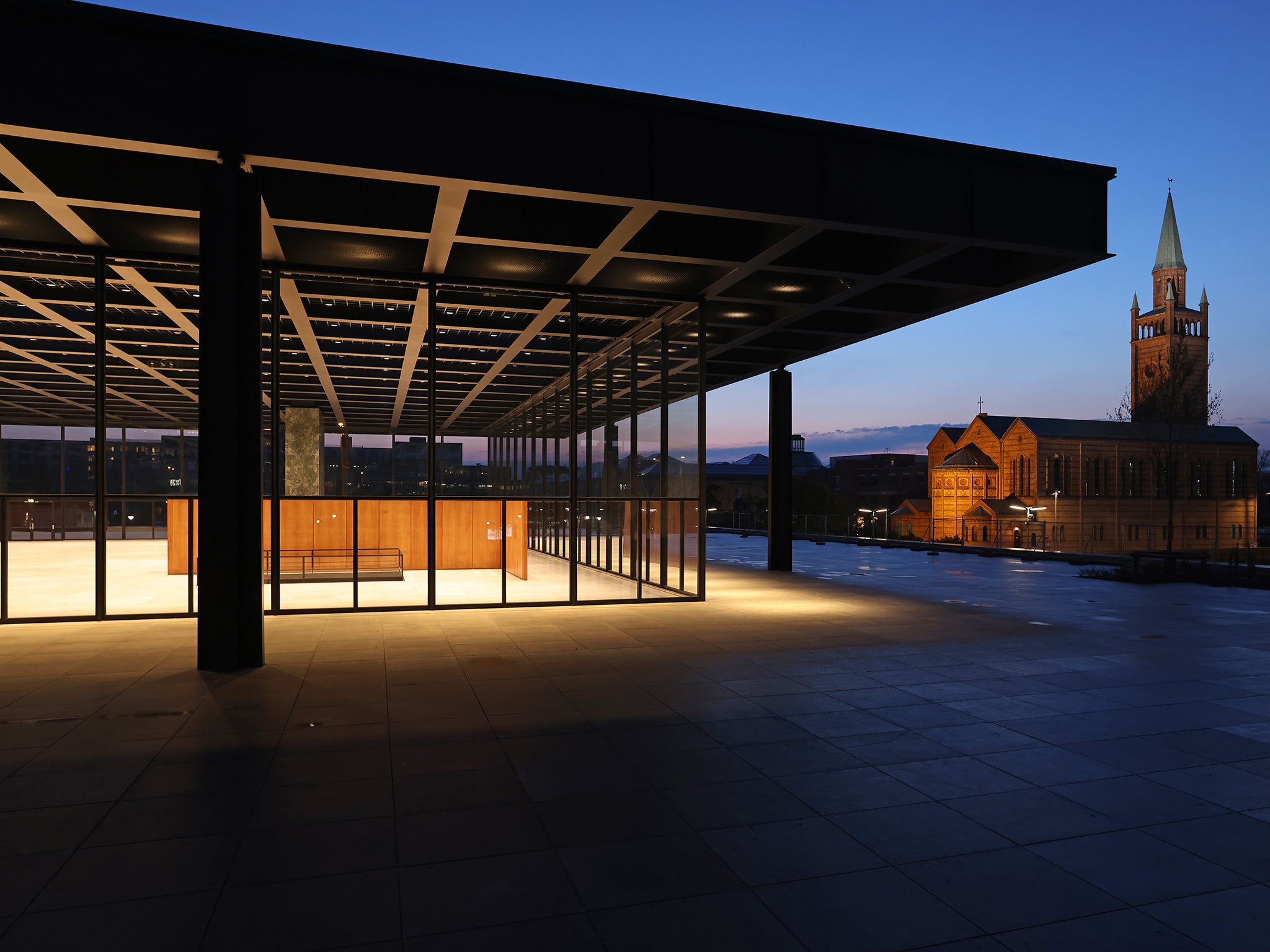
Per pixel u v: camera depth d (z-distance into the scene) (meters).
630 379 18.27
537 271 14.84
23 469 14.09
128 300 15.34
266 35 9.97
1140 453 98.75
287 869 4.57
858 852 4.87
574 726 7.50
